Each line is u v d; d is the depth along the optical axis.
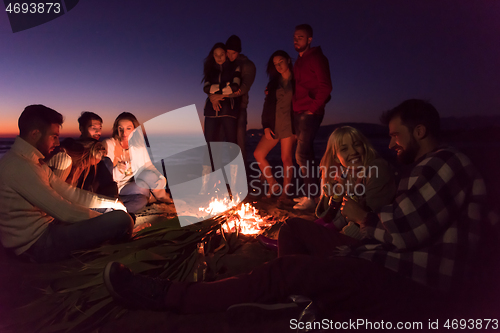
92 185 2.96
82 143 2.79
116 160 3.50
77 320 1.58
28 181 1.93
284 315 1.58
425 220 1.41
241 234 2.87
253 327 1.54
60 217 2.02
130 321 1.60
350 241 1.91
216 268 2.17
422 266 1.45
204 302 1.59
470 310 1.44
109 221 2.06
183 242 2.21
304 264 1.58
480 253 1.45
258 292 1.59
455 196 1.41
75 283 1.83
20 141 1.98
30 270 1.97
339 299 1.55
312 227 1.99
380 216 1.53
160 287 1.62
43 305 1.69
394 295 1.49
